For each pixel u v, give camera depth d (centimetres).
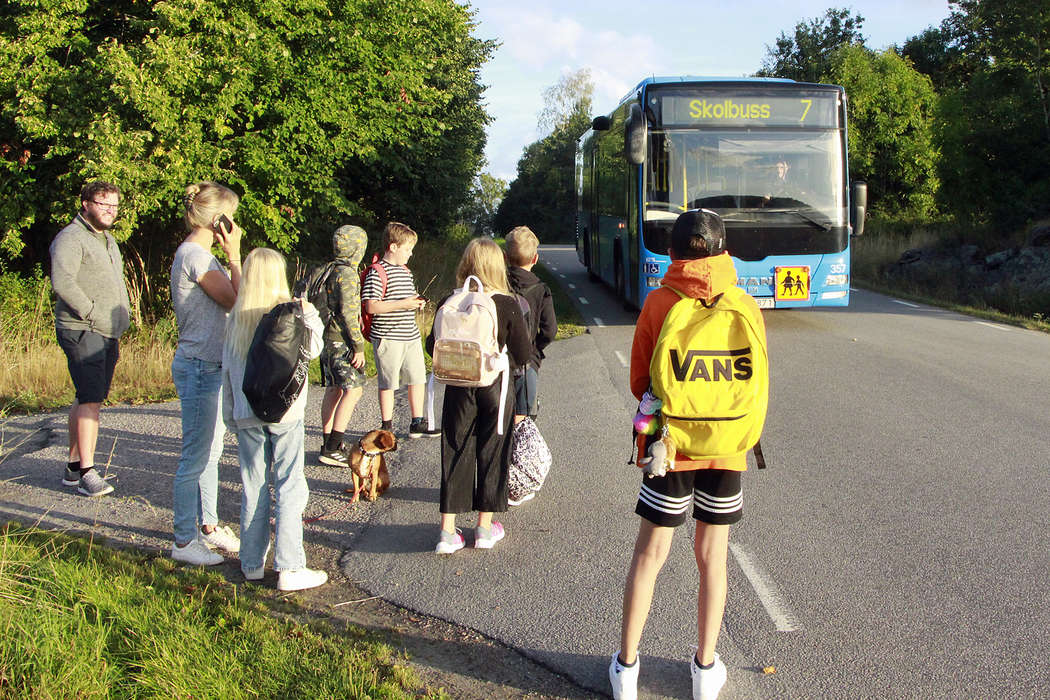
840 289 1212
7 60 1074
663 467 295
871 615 397
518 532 506
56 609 357
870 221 2812
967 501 544
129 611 368
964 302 1797
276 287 426
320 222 1816
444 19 1562
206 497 470
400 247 667
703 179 1204
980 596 413
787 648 369
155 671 321
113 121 1067
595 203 1866
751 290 1202
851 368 983
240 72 1130
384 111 1418
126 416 800
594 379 959
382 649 359
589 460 651
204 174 1171
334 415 635
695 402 293
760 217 1197
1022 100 2339
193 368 450
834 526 508
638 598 319
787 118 1207
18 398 885
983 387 871
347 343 617
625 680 324
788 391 871
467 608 408
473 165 2381
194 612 381
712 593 319
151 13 1173
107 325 562
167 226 1385
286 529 422
